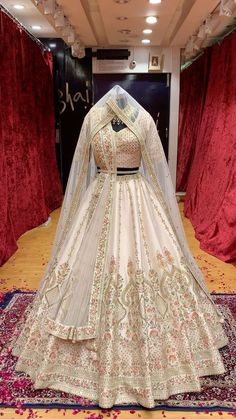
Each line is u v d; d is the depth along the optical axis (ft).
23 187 14.88
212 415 5.88
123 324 6.09
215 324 7.25
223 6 10.69
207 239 13.79
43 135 18.02
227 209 13.12
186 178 22.56
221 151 14.70
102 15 13.24
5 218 12.18
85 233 6.69
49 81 18.76
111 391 5.91
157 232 6.73
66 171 21.65
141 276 6.19
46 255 12.92
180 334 6.28
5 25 12.69
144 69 20.54
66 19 13.65
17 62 14.07
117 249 6.38
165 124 21.09
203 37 14.69
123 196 6.70
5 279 11.01
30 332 6.71
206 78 18.22
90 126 6.77
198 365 6.50
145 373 5.86
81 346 6.25
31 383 6.47
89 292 6.27
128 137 6.54
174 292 6.45
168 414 5.89
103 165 6.78
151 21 14.05
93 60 20.49
